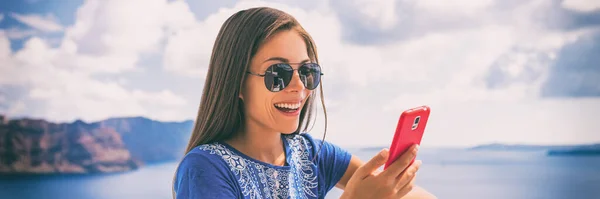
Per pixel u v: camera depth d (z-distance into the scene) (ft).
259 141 4.27
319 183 4.66
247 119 4.23
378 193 3.90
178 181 3.97
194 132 4.25
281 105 4.09
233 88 4.05
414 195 4.82
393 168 3.88
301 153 4.59
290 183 4.28
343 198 3.98
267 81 4.00
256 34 4.00
